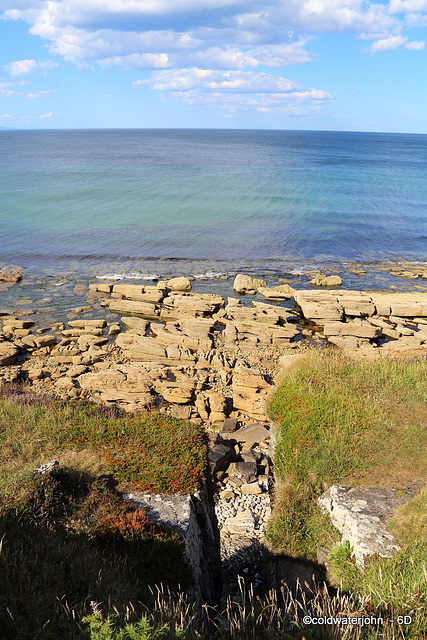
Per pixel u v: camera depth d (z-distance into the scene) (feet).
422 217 241.76
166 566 28.40
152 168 426.10
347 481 39.50
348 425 46.70
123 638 18.42
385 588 26.30
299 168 469.16
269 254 172.45
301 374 61.67
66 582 23.65
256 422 67.41
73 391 74.08
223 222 214.28
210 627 28.40
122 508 33.24
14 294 127.54
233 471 51.88
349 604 25.03
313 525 38.06
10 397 56.24
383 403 51.44
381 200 287.69
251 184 330.13
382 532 32.48
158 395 75.61
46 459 40.14
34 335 100.58
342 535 34.96
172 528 32.65
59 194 268.62
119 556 27.76
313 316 112.68
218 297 122.83
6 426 46.01
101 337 100.27
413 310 117.19
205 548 36.27
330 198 285.84
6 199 250.98
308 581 32.89
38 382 80.48
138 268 152.66
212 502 44.80
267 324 106.32
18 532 26.81
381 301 122.42
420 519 32.68
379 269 159.22
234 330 103.09
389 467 40.63
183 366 85.51
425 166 556.10
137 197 265.13
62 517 31.09
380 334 106.42
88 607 21.79
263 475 52.06
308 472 42.42
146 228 199.62
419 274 156.04
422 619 22.57
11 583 21.63
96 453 42.39
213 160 536.01
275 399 58.59
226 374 81.41
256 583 36.37
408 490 37.29
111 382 75.51
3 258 157.38
